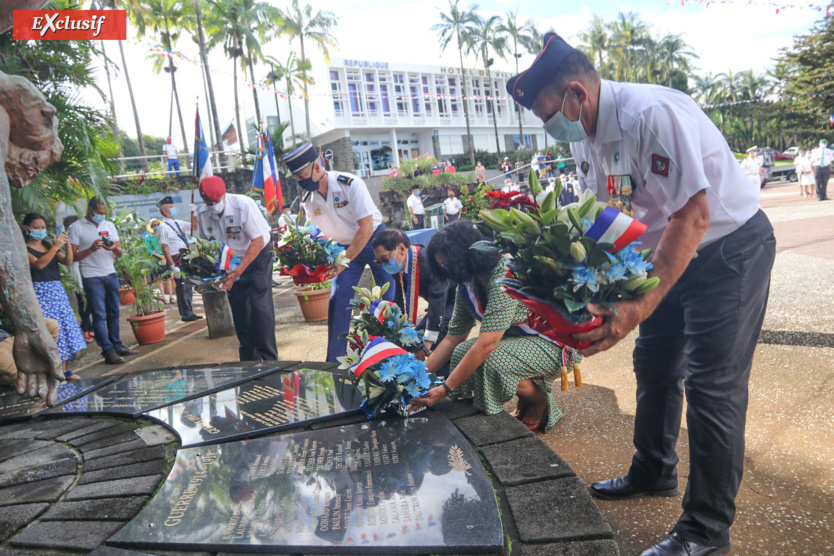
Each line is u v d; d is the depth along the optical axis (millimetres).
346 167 34406
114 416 2844
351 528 1600
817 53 31641
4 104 2398
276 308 8297
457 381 2502
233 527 1646
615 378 3885
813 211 11891
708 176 1823
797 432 2795
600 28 47906
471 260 2496
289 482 1905
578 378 2516
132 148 49125
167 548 1587
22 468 2260
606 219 1551
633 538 2156
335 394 2811
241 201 4379
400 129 37438
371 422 2430
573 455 2865
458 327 2898
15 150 2514
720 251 1871
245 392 2977
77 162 6195
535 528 1581
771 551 1982
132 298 9734
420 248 3590
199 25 29359
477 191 18094
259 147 11875
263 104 34969
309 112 34719
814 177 15023
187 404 2850
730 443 1861
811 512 2176
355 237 4145
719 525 1885
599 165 2125
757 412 3078
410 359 2432
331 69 33438
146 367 5621
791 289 5598
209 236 4473
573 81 1842
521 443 2135
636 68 48500
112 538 1645
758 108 35844
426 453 2059
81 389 3324
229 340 6469
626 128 1800
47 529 1745
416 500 1725
